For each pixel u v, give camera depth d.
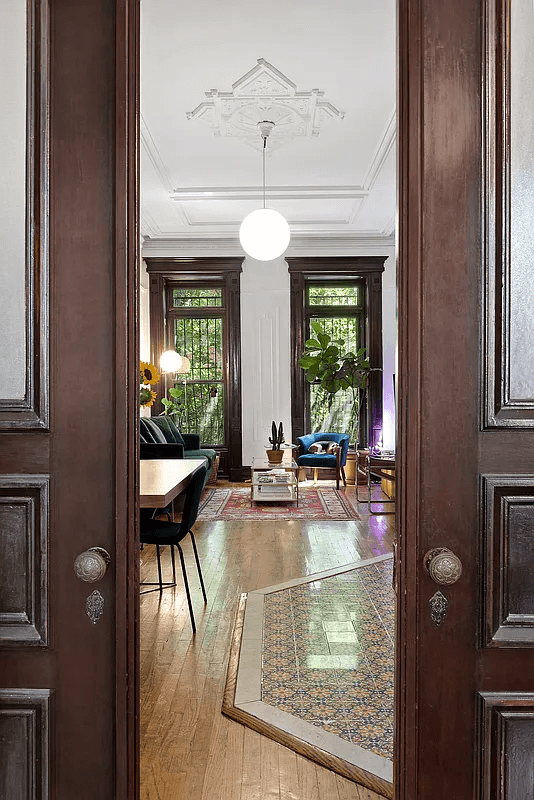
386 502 7.45
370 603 4.32
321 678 3.21
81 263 1.51
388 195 7.43
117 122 1.48
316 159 6.34
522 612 1.48
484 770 1.48
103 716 1.51
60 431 1.51
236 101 5.04
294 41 4.21
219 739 2.67
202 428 9.89
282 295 9.65
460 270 1.49
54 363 1.51
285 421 9.68
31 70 1.50
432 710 1.49
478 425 1.49
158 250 9.58
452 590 1.49
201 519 7.03
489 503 1.47
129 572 1.50
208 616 4.11
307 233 9.30
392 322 9.60
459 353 1.49
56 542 1.51
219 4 3.80
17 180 1.51
